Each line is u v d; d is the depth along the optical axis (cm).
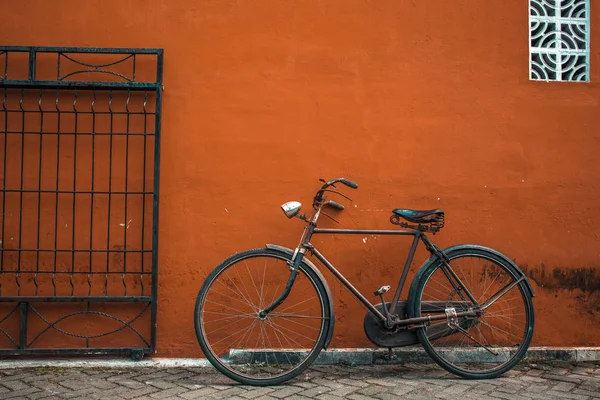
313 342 377
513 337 383
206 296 347
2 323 365
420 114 388
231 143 379
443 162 388
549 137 393
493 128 391
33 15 376
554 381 332
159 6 380
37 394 301
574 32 408
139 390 310
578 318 390
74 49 366
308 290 379
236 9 383
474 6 394
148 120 376
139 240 374
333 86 385
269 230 379
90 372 343
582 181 394
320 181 377
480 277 383
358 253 382
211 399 296
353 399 297
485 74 392
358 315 380
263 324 377
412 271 383
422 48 390
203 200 377
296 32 385
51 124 374
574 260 391
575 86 397
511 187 390
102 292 371
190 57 380
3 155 372
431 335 346
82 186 374
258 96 382
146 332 371
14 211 370
